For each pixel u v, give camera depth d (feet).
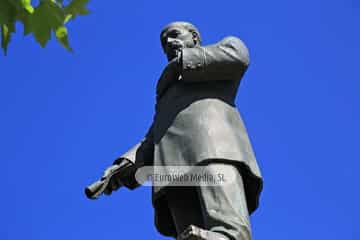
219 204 48.93
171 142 52.11
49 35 40.65
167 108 53.72
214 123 51.90
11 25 40.45
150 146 55.21
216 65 53.16
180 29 57.26
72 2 41.37
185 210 51.78
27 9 40.37
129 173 56.49
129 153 56.65
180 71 53.47
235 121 52.95
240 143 51.90
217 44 54.13
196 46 55.72
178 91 53.98
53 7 40.47
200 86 53.93
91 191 55.36
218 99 53.42
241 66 53.62
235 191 49.62
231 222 48.11
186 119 52.37
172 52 56.44
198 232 46.60
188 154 51.06
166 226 53.57
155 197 52.03
